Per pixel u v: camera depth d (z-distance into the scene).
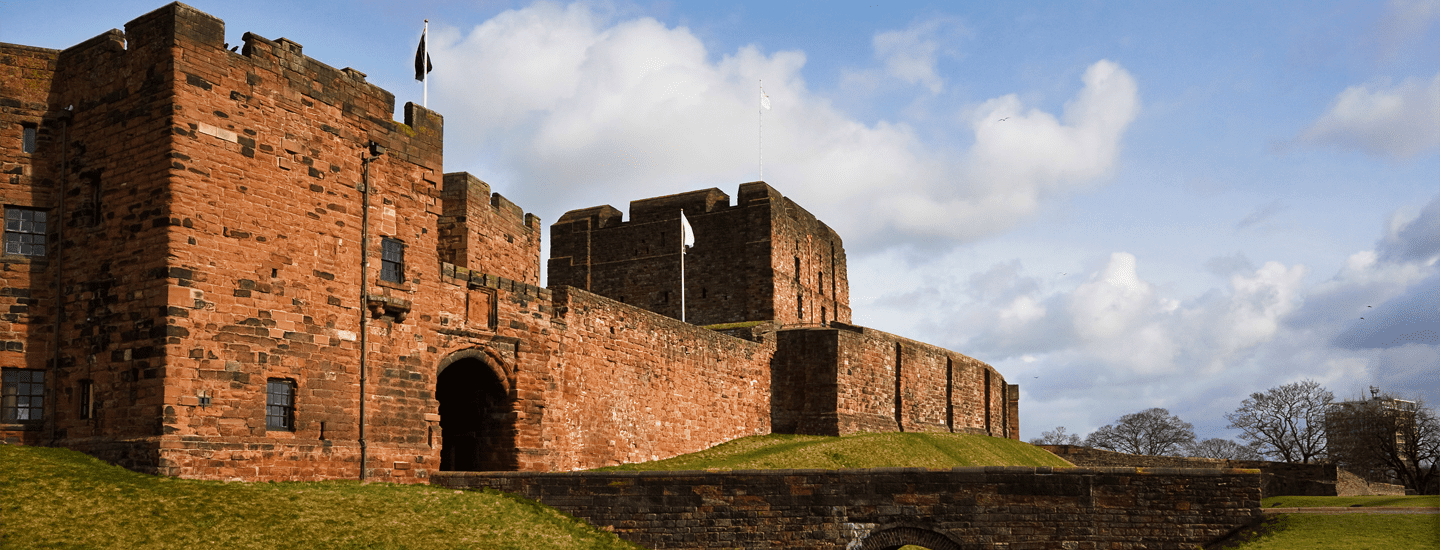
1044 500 35.28
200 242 32.84
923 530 35.56
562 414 47.16
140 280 32.56
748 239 78.12
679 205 81.06
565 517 35.94
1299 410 110.19
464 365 43.78
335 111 37.53
